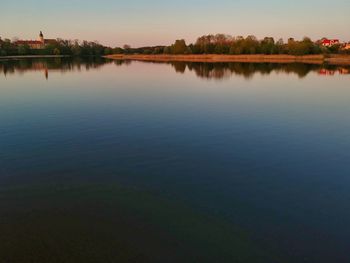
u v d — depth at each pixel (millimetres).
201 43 149375
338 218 9758
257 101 29672
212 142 17234
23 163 14094
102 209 10125
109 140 17594
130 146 16562
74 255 7922
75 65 90812
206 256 7945
